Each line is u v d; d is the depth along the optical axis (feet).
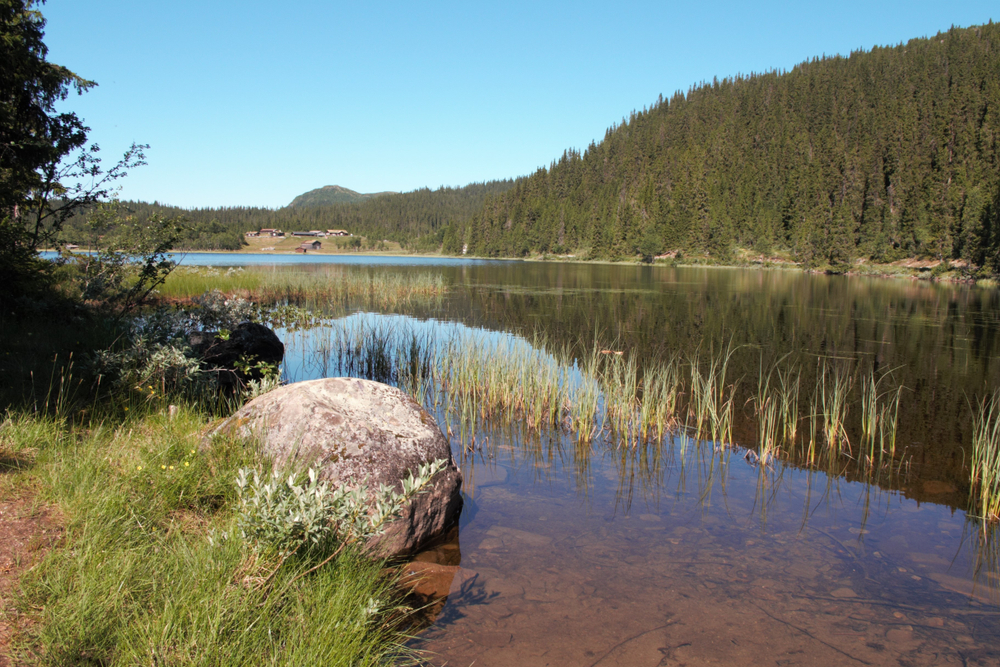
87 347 24.49
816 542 14.78
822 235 211.20
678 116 524.93
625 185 410.31
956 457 21.40
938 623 11.34
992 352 41.19
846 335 48.96
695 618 11.29
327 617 9.46
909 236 192.24
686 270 205.46
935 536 15.26
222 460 13.44
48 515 10.67
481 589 12.11
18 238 31.60
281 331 50.01
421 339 44.47
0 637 7.85
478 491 17.70
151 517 11.34
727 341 45.60
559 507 16.63
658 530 15.25
